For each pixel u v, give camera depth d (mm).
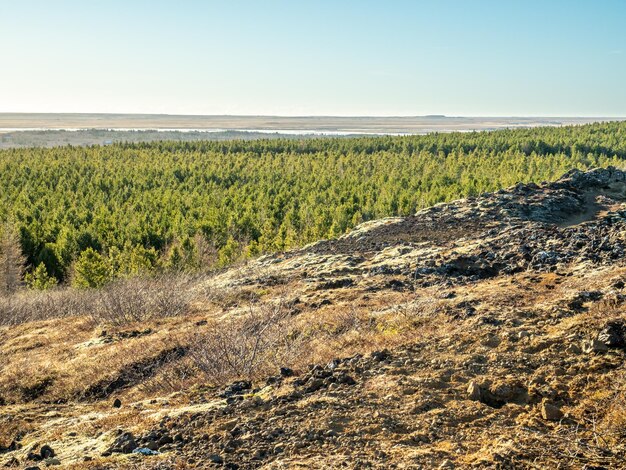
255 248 52938
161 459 7590
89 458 8070
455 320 12117
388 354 10445
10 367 17453
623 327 9570
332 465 6855
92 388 14773
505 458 6707
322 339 13852
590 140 140250
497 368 9203
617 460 6598
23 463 8422
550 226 23234
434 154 143500
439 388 8836
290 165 131250
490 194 30656
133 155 158375
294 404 8781
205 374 12531
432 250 22984
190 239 55656
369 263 23500
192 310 21750
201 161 139750
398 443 7336
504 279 16453
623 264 14984
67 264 57938
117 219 72750
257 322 16781
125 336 19078
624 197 29016
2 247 51906
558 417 7758
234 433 8125
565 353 9383
